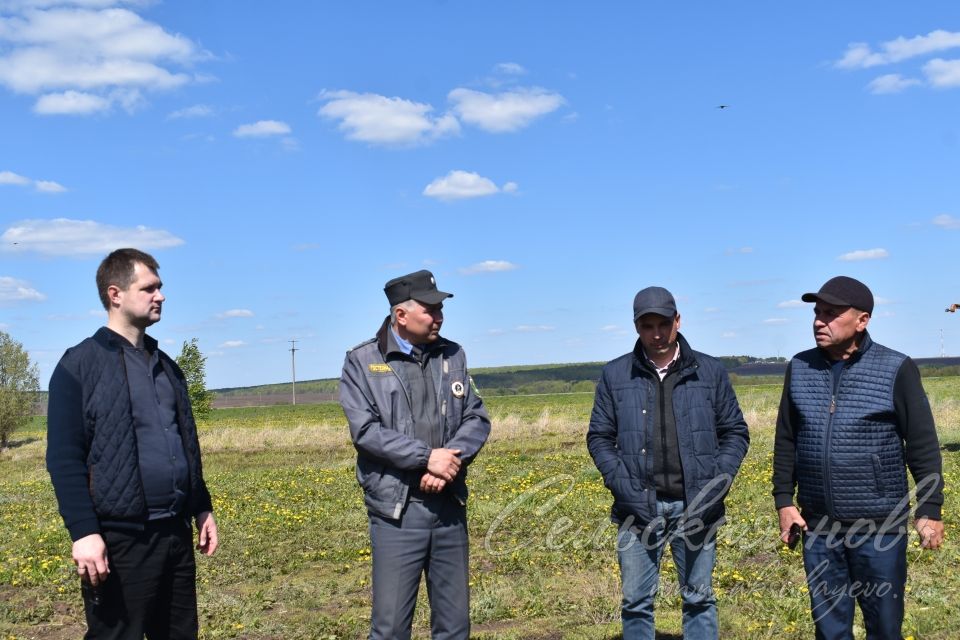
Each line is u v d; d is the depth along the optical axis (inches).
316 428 1418.6
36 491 761.0
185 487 157.9
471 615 263.0
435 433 174.9
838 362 175.2
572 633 236.5
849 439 169.3
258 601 303.0
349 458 1032.8
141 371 156.0
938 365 3383.4
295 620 278.1
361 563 371.6
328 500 587.2
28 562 390.9
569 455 805.2
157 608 157.9
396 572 171.6
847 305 168.4
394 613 171.3
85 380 149.8
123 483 149.1
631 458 186.1
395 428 172.7
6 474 1156.5
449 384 178.4
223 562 380.5
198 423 2420.0
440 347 180.7
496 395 4379.9
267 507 554.9
